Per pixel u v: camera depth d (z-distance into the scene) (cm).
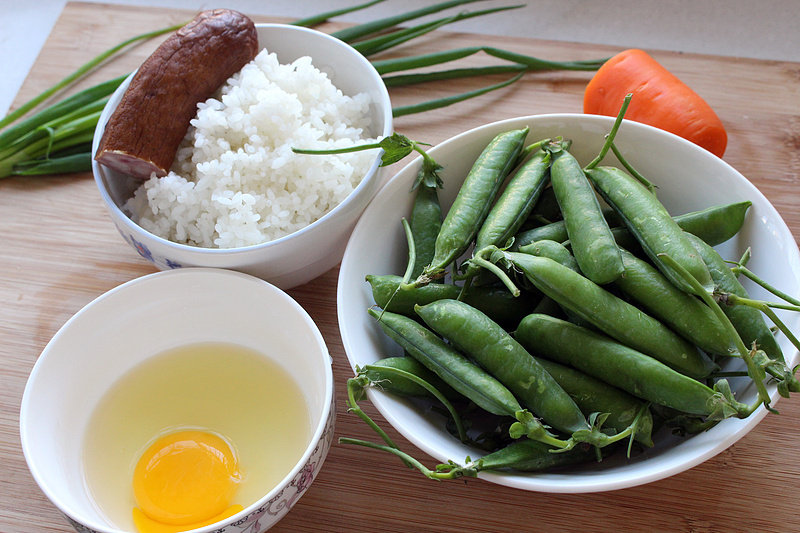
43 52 54
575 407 35
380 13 59
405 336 37
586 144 43
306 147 43
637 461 36
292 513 39
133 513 39
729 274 37
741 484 39
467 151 42
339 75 48
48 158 49
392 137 40
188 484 39
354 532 39
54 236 48
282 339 41
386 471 40
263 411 40
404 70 51
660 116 46
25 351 44
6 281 46
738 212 39
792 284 38
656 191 43
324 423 36
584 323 37
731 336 35
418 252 41
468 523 39
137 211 44
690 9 57
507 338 36
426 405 39
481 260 37
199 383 41
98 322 40
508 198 39
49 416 38
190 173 44
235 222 42
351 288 40
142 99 42
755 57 55
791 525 38
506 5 58
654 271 37
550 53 53
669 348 36
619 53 52
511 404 35
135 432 40
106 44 55
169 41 43
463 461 36
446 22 53
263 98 43
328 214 41
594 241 36
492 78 53
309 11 60
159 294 41
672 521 38
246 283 40
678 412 37
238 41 44
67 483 38
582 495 39
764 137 48
